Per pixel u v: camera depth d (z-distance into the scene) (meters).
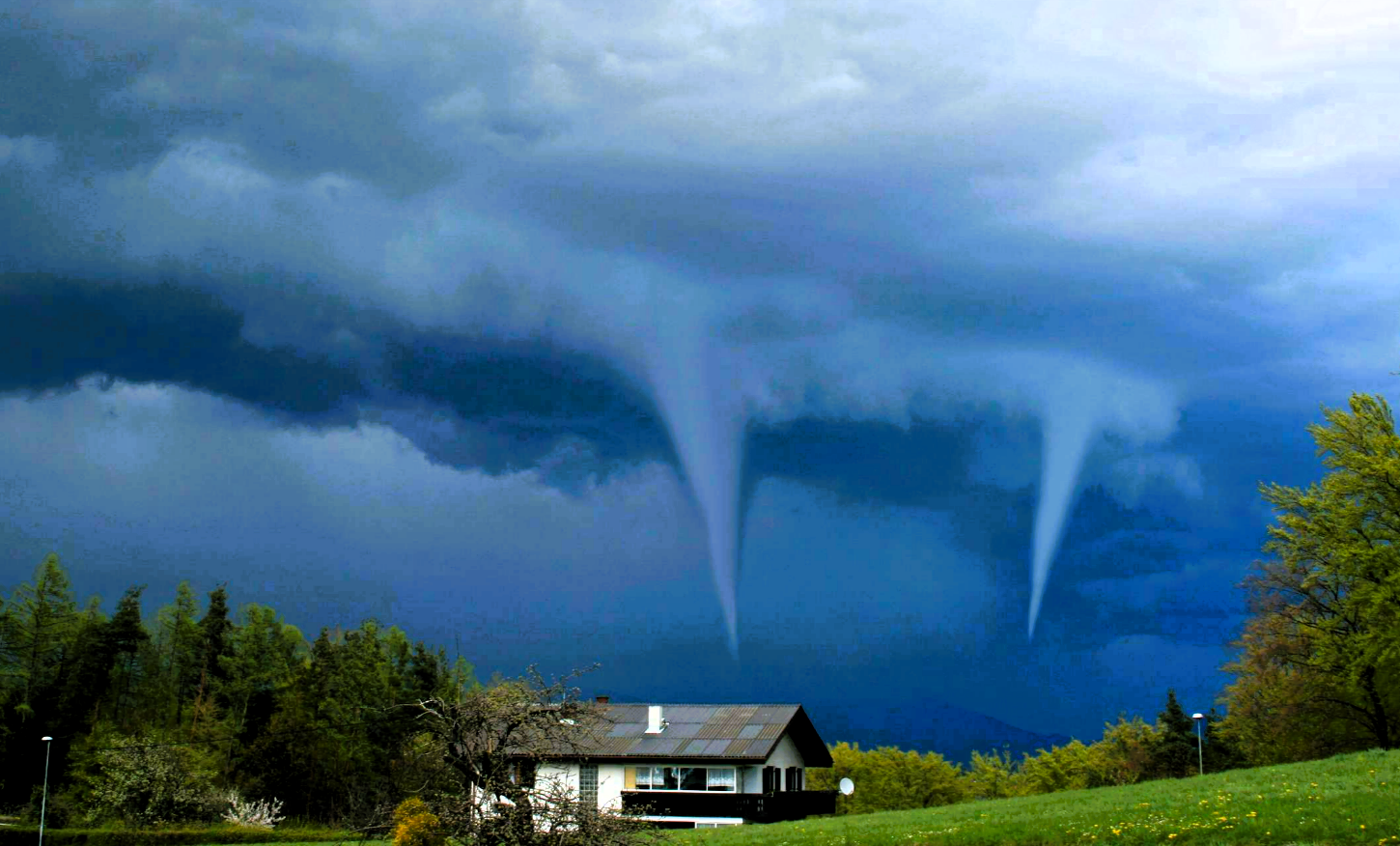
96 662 76.94
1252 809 22.45
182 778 57.34
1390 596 44.16
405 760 20.22
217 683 81.62
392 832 18.77
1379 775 26.78
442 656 81.06
